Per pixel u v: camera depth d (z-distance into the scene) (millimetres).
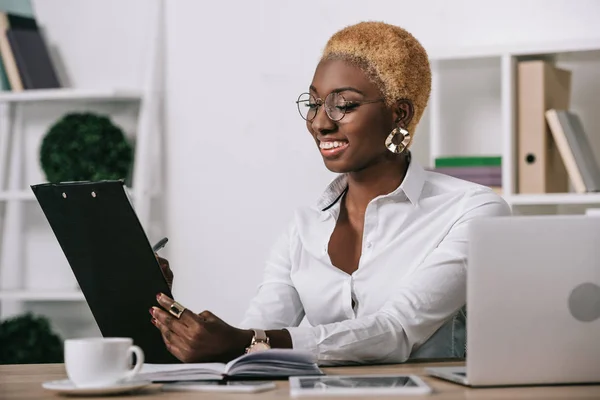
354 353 1904
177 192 4020
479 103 3543
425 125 3549
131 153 3904
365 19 3754
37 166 4172
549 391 1444
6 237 4195
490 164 3281
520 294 1480
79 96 3822
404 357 1985
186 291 4004
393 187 2287
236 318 3945
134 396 1454
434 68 3523
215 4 3982
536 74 3195
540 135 3191
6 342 3840
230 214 3955
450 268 2094
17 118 4180
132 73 4078
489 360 1480
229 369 1590
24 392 1547
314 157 3848
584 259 1486
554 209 3400
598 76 3391
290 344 1861
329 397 1396
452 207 2266
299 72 3871
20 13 4105
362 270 2256
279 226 3893
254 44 3930
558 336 1488
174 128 4023
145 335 1999
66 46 4176
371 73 2207
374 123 2215
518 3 3543
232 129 3957
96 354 1473
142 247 1865
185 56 4016
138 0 4066
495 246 1475
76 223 1942
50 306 4133
